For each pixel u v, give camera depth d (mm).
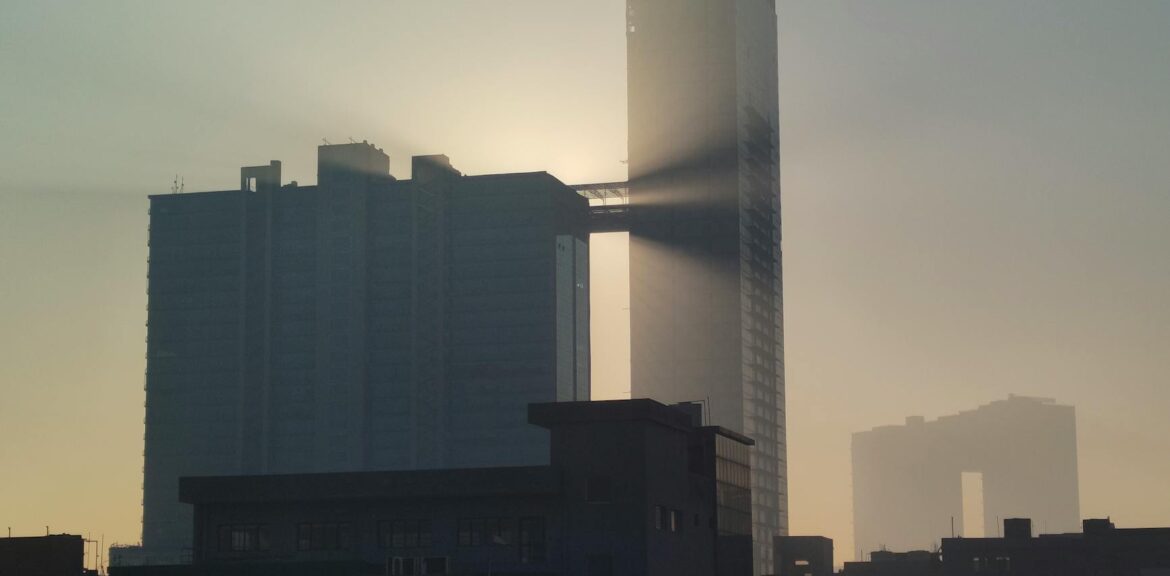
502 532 110500
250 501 114875
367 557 112750
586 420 109188
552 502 109688
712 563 122625
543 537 109375
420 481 111938
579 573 107625
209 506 116250
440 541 111688
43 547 114438
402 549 112312
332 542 113875
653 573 107750
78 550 116438
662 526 110938
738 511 131875
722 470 127375
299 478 114438
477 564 110250
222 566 104875
